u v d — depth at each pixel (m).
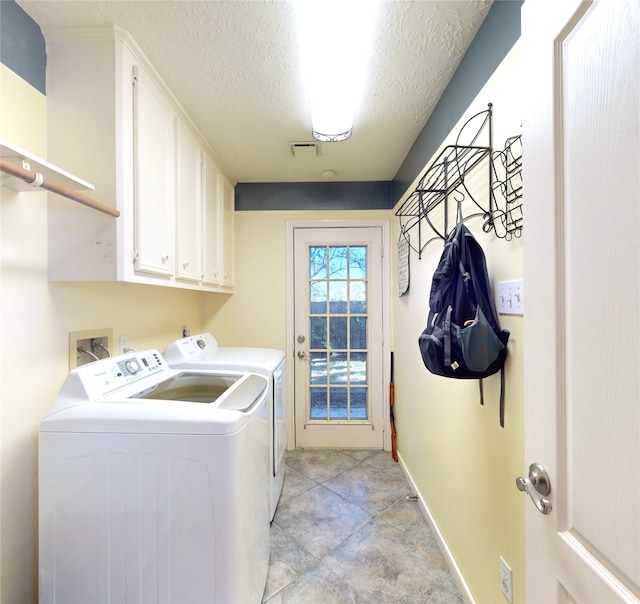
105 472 0.97
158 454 0.96
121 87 1.15
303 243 2.72
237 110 1.65
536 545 0.67
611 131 0.49
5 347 1.00
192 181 1.75
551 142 0.61
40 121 1.12
